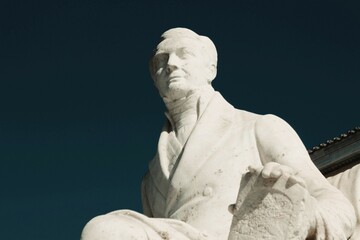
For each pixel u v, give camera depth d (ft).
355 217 20.80
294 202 18.28
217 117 23.04
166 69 23.59
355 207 21.85
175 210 22.11
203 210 21.58
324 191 20.83
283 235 18.22
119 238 18.78
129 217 19.56
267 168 18.31
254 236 18.33
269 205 18.34
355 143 28.40
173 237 19.33
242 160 22.16
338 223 19.74
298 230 18.31
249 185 18.48
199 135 22.61
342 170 28.63
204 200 21.74
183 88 23.35
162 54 23.84
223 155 22.24
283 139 22.20
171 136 23.40
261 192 18.42
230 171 21.97
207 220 21.35
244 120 23.12
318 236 19.10
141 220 19.48
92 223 19.16
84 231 19.08
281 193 18.31
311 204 18.74
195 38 24.07
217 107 23.26
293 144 22.13
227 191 21.71
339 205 20.27
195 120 23.29
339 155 28.73
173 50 23.71
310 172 21.56
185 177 22.15
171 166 22.81
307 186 21.25
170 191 22.27
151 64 24.20
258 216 18.37
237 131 22.75
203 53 23.98
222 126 22.93
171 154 23.06
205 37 24.38
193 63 23.66
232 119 23.17
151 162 23.71
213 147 22.41
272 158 22.04
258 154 22.34
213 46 24.41
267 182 18.35
